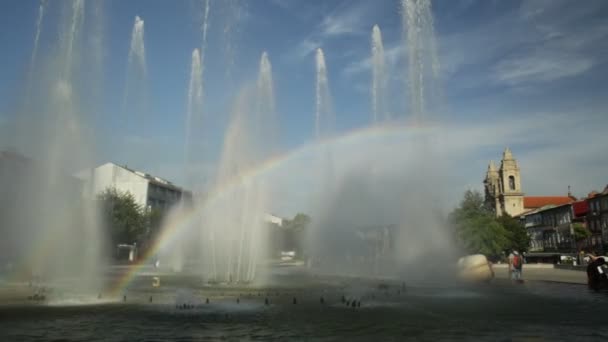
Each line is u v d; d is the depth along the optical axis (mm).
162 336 10133
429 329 11031
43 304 15562
